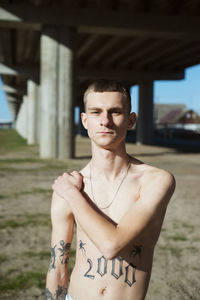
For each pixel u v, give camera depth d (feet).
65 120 50.72
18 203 22.82
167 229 17.84
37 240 15.62
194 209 22.21
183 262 13.47
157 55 81.92
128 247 4.22
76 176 4.44
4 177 33.50
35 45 80.28
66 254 4.75
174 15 52.01
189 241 15.90
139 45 75.41
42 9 48.67
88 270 4.32
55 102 50.39
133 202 4.27
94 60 89.97
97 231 3.86
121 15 50.49
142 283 4.31
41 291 10.66
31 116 99.25
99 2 49.26
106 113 4.16
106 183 4.40
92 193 4.41
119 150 4.35
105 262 4.24
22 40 75.77
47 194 25.81
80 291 4.36
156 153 65.36
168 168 42.39
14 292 10.55
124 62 91.45
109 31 51.88
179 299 10.49
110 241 3.79
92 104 4.21
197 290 11.11
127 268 4.23
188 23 52.26
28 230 17.03
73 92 51.01
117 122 4.18
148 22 51.29
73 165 43.21
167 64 94.73
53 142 50.88
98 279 4.25
